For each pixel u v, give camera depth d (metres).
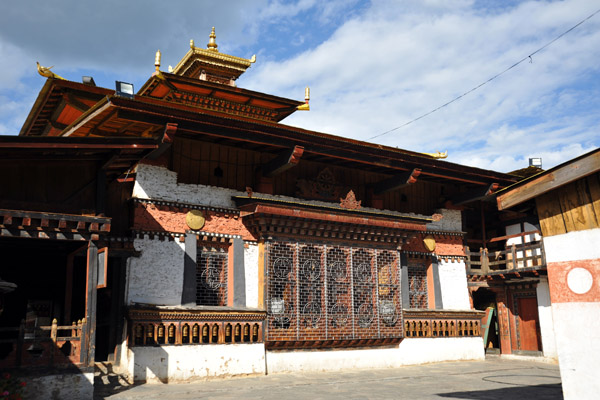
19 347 10.17
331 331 16.19
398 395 11.94
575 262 6.25
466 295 20.80
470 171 20.00
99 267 11.19
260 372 14.90
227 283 15.70
